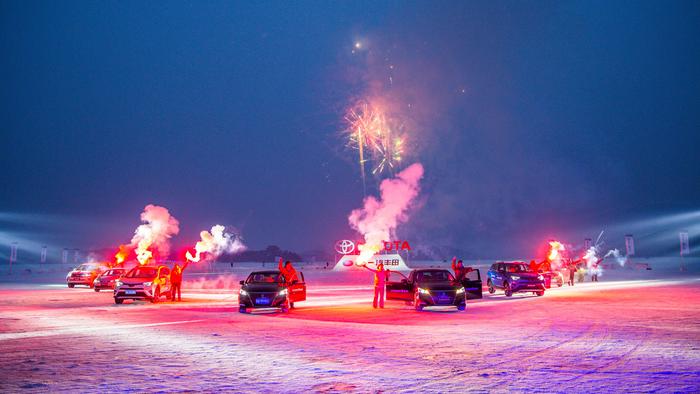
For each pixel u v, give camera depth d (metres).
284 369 8.35
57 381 7.52
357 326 14.25
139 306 21.34
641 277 45.84
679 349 10.13
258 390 6.98
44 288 35.72
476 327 13.80
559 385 7.21
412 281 20.36
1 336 12.29
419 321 15.48
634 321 14.75
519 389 7.00
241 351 10.10
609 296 24.62
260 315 17.58
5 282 44.72
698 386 7.15
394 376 7.81
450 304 18.64
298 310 19.55
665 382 7.39
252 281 19.50
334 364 8.77
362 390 6.97
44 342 11.36
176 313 18.30
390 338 11.83
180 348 10.48
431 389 7.01
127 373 8.07
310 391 6.93
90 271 36.44
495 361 8.98
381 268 20.64
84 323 15.03
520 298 24.86
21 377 7.79
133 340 11.62
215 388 7.10
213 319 16.25
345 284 40.38
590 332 12.58
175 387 7.15
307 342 11.24
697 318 15.41
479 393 6.79
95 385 7.27
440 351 10.02
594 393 6.77
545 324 14.30
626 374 7.91
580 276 38.75
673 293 26.16
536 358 9.25
